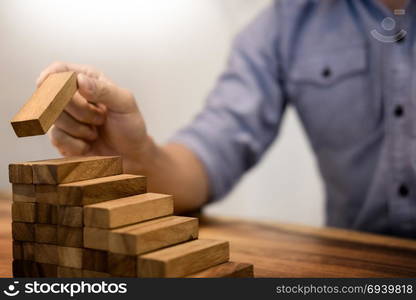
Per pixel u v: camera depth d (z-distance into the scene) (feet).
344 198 4.05
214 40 5.18
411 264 2.31
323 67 3.99
